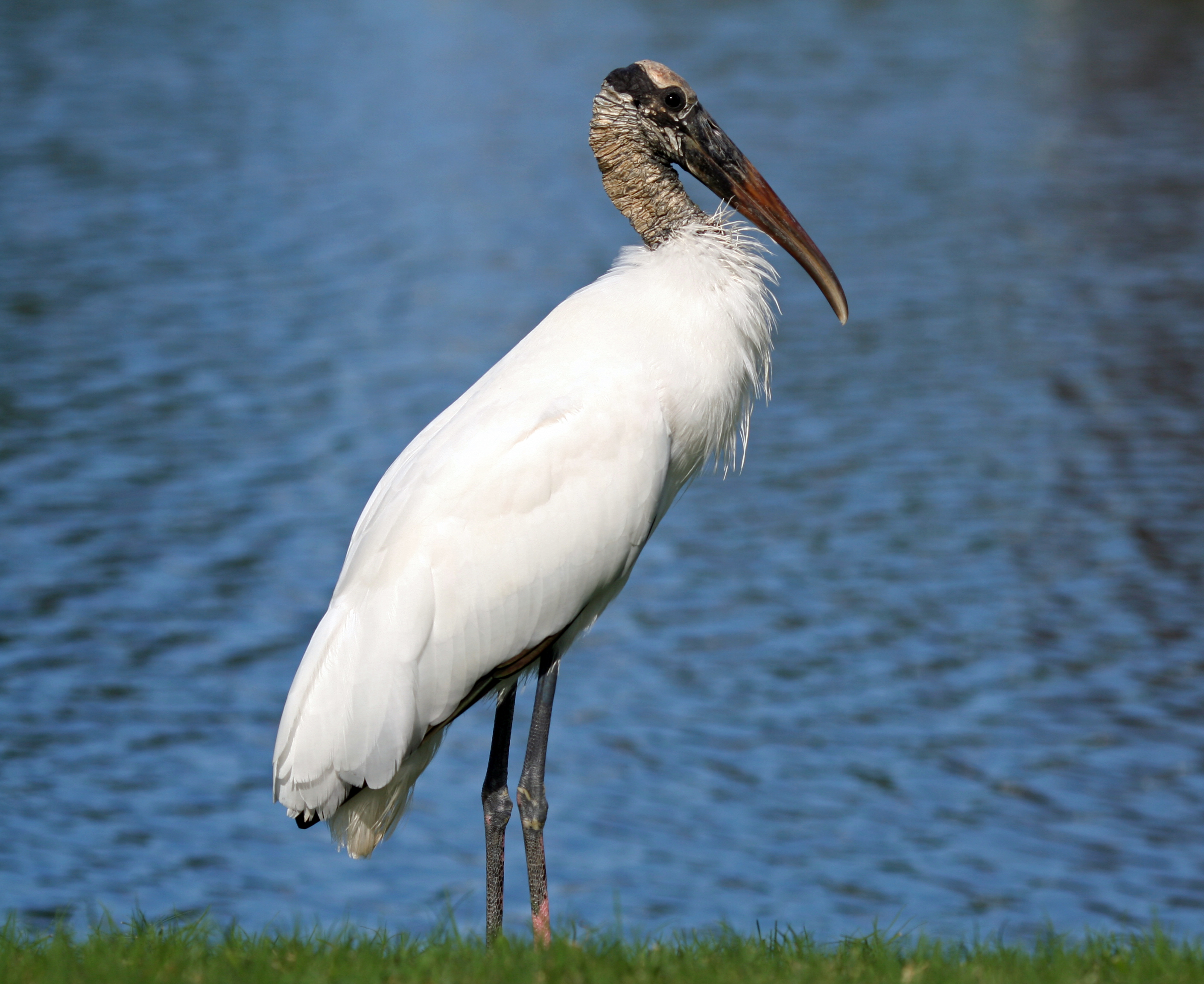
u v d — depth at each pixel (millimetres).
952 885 13195
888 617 18812
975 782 15102
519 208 41312
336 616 5926
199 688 16953
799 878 13258
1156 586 19594
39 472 22766
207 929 6285
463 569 5926
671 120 6578
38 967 5668
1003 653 17922
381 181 43969
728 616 18953
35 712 16266
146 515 21438
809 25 71312
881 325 30812
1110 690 17031
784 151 46625
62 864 13328
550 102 55812
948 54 63906
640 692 17047
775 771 15305
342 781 5836
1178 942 6973
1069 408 25969
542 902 5926
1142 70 59812
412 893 13133
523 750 16172
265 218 39312
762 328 6449
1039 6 76250
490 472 5988
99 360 27984
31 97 52594
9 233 36500
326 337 29891
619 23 72812
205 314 31078
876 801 14742
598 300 6324
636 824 14281
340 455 23875
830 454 24109
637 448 6082
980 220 38875
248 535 20953
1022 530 21328
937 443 24500
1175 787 15008
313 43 67688
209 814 14422
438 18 75875
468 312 31812
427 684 5910
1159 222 38562
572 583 6066
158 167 44062
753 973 5598
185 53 63000
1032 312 31438
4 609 18578
